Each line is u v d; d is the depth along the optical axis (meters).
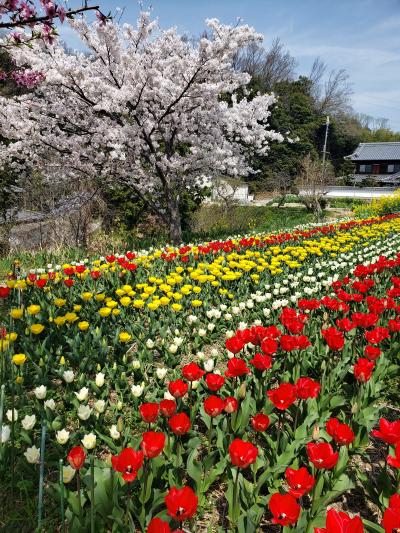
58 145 10.73
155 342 4.46
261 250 9.05
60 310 4.87
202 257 7.85
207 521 2.43
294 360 3.68
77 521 2.01
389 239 12.20
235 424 2.74
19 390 3.19
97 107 9.71
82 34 9.72
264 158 48.06
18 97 10.62
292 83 64.94
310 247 9.26
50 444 2.80
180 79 10.52
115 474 2.24
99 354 3.77
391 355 4.19
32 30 4.27
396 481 2.43
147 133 10.54
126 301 4.89
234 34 9.80
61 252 9.30
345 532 1.58
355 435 2.86
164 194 12.60
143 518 2.12
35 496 2.46
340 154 67.19
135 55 9.97
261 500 2.32
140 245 11.06
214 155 12.04
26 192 11.30
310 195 27.44
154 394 3.29
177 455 2.49
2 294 4.59
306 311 4.79
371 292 6.43
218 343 4.84
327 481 2.35
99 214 12.44
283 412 2.87
